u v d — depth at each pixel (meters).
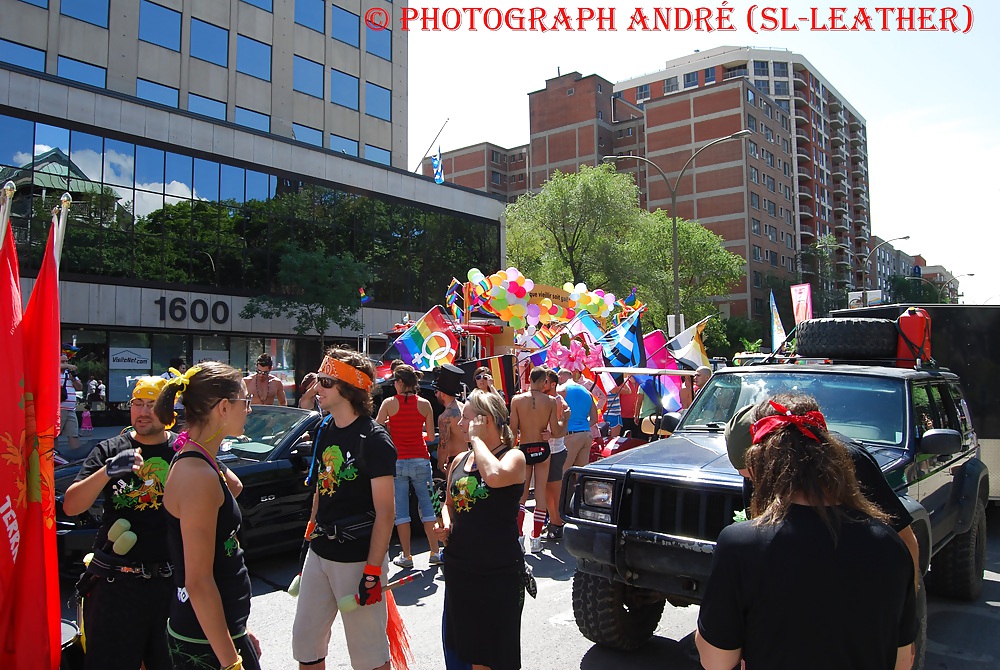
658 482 4.04
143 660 3.18
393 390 7.97
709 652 1.95
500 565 3.40
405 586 5.93
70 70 24.14
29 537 2.98
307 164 25.97
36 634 2.94
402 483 6.40
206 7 27.88
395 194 28.91
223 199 23.64
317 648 3.43
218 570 2.73
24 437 3.02
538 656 4.58
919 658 3.22
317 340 26.75
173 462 2.74
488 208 32.66
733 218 69.50
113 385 21.30
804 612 1.83
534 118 82.25
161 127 22.02
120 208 21.08
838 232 96.81
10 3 22.91
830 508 1.94
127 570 3.12
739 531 1.97
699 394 5.57
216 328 23.36
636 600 4.59
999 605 5.64
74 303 20.12
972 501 5.31
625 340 13.69
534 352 12.21
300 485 6.45
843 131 101.44
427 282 29.92
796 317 12.30
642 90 95.62
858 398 4.95
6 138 18.70
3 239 3.02
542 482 7.29
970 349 8.36
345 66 33.03
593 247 35.91
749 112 70.94
